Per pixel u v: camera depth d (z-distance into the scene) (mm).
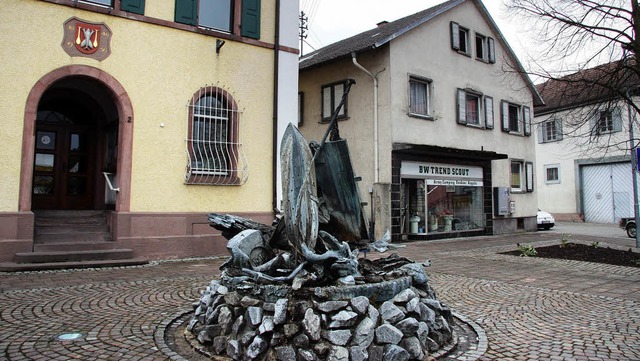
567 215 29469
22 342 4488
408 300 4191
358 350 3639
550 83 12195
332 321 3727
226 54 11641
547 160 30688
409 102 16391
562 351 4406
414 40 16797
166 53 10789
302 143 4812
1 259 8742
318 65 17922
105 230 10516
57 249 9297
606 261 10703
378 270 5109
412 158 16344
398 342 3811
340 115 17328
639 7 10617
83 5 9805
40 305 5988
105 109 11617
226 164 11500
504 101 20625
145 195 10312
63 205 11648
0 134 8938
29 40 9281
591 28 11086
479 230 18812
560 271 9367
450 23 18281
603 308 6184
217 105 11562
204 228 10961
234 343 3975
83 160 11977
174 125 10773
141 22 10500
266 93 12188
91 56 9867
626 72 11062
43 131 11547
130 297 6543
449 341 4555
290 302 3932
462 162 18344
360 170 16562
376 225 15461
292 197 4613
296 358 3684
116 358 4094
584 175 28906
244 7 11977
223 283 4684
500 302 6543
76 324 5141
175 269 9094
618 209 27250
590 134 12281
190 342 4477
